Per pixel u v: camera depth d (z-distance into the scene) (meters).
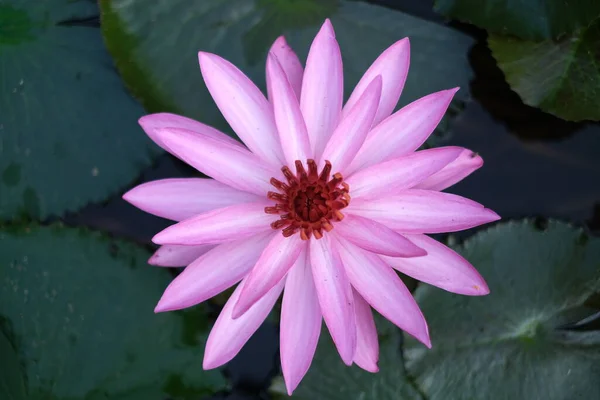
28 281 0.77
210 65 0.72
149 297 0.78
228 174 0.71
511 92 0.80
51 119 0.79
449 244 0.78
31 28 0.80
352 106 0.72
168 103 0.78
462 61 0.80
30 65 0.79
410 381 0.77
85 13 0.80
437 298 0.77
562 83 0.79
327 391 0.77
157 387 0.77
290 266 0.70
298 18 0.79
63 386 0.76
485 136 0.81
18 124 0.79
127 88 0.78
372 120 0.70
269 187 0.72
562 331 0.77
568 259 0.78
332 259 0.71
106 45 0.78
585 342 0.77
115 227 0.80
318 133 0.72
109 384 0.76
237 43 0.79
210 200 0.73
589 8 0.78
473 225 0.70
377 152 0.72
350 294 0.70
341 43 0.79
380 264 0.71
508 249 0.78
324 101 0.72
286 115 0.71
